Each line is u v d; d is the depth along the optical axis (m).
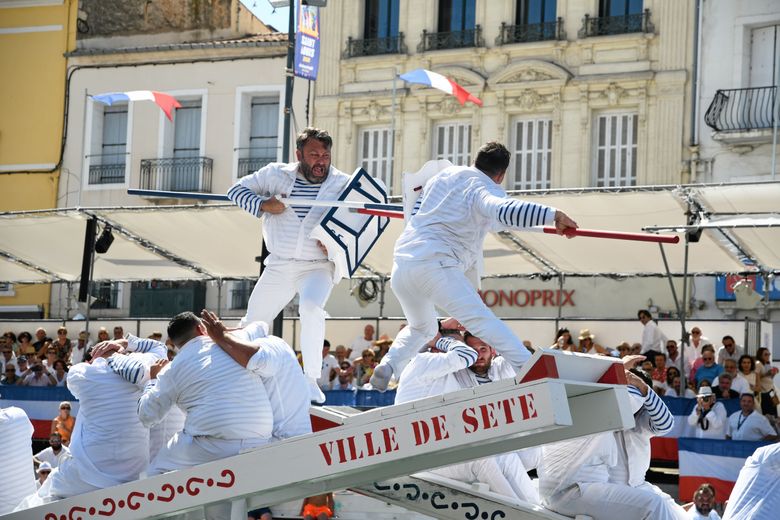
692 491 20.91
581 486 12.30
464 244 11.27
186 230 28.55
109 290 44.06
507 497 12.44
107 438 12.49
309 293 12.99
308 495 11.52
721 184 23.39
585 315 37.97
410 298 11.54
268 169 13.25
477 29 41.38
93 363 12.92
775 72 37.56
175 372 11.59
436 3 42.16
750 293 28.20
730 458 20.69
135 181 45.06
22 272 33.22
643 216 25.20
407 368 13.00
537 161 40.53
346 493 16.52
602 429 10.28
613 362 10.26
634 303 37.47
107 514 11.78
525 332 29.52
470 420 10.09
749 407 21.45
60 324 33.97
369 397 23.22
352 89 42.69
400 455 10.43
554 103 40.06
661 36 38.88
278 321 25.64
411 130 41.88
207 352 11.63
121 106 45.75
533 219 10.57
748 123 37.44
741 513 10.74
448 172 11.43
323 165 13.15
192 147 44.91
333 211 13.00
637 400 12.31
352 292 30.38
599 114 39.91
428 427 10.30
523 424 9.80
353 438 10.66
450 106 41.38
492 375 13.14
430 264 11.14
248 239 28.55
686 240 23.66
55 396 26.97
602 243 26.88
